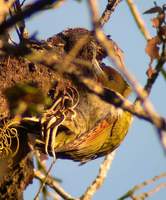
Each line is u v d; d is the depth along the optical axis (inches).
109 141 409.7
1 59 340.8
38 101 179.6
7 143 348.8
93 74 378.3
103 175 354.9
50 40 375.2
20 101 178.5
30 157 359.9
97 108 386.0
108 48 148.1
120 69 145.1
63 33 376.8
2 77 339.3
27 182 363.9
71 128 377.4
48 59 169.9
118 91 403.9
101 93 160.7
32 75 346.6
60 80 357.7
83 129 385.4
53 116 357.1
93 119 388.2
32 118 343.9
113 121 403.2
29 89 178.4
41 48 339.3
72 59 183.9
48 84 354.0
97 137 398.6
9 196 360.2
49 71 353.1
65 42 374.0
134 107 153.0
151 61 321.1
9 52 165.0
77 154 397.4
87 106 382.6
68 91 365.7
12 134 347.9
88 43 377.1
